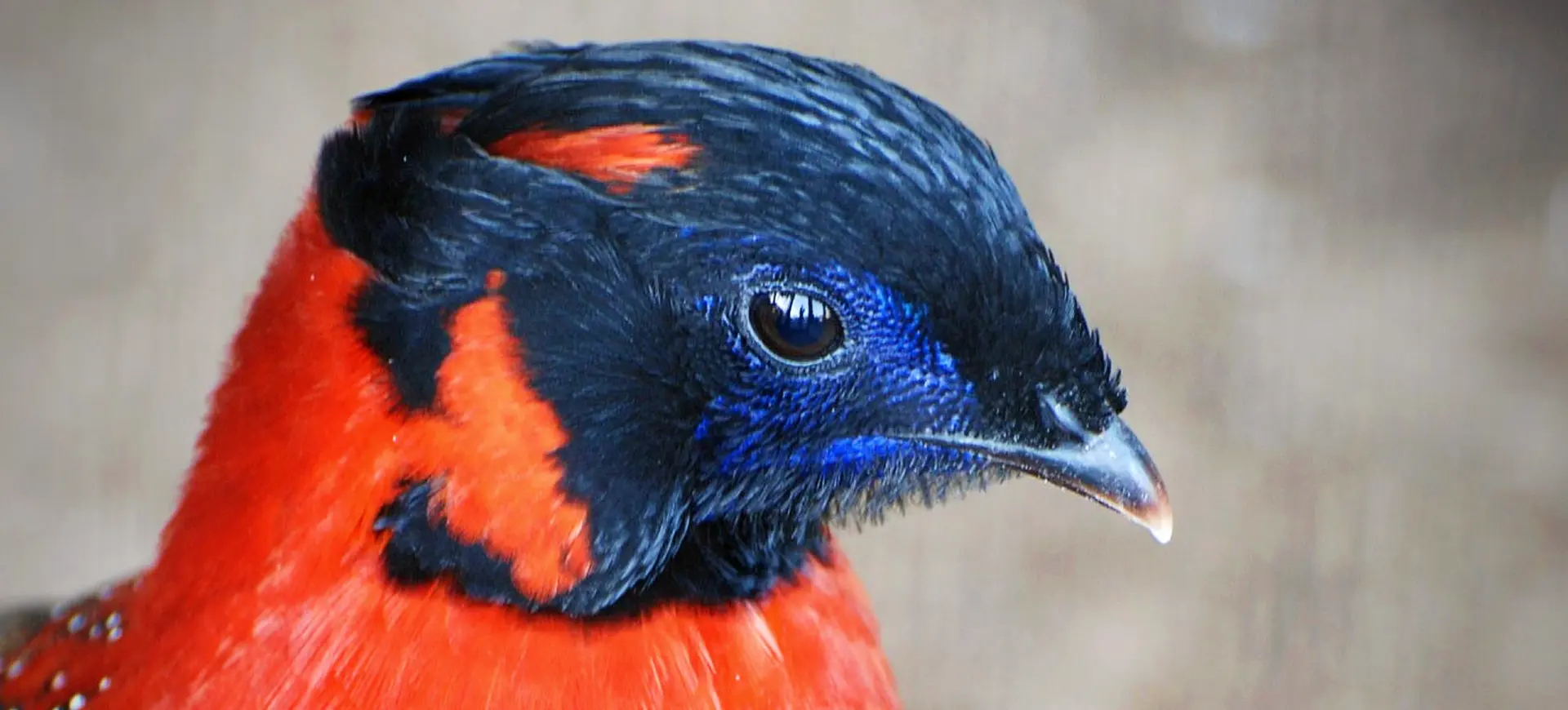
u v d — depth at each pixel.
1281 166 3.43
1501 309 3.18
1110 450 1.90
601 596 1.88
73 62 3.47
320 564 1.87
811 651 1.90
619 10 3.49
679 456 1.88
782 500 1.89
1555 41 3.76
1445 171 3.42
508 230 1.87
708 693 1.89
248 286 3.05
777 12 3.55
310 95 3.35
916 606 2.68
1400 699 2.54
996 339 1.88
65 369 2.94
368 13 3.53
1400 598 2.70
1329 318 3.14
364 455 1.87
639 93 1.88
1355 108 3.55
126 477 2.81
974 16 3.66
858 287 1.88
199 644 1.88
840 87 1.88
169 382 2.95
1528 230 3.35
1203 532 2.81
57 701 1.89
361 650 1.87
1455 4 3.84
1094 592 2.72
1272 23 3.78
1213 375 3.02
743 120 1.87
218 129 3.31
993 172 1.88
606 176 1.87
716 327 1.88
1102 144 3.42
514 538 1.87
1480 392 3.03
